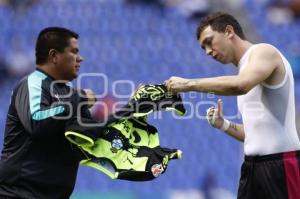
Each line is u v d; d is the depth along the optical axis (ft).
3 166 46.83
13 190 46.55
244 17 162.20
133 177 46.55
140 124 48.21
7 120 47.57
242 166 48.34
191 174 126.11
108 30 153.28
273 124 46.26
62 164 47.09
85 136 44.93
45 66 47.57
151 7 159.43
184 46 151.74
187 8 160.56
